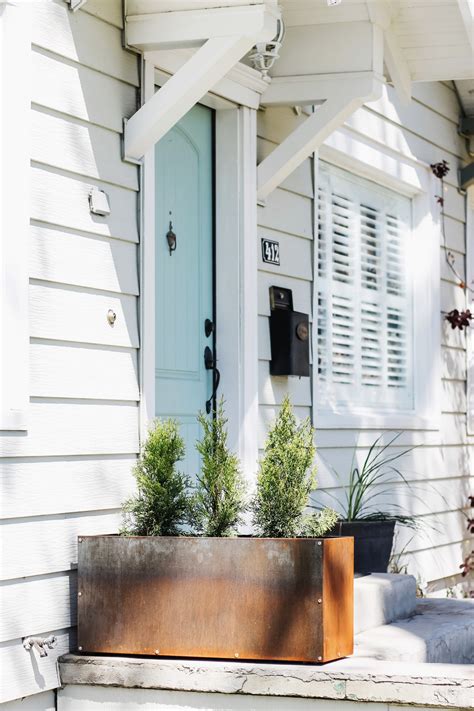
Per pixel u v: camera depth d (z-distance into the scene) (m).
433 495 7.60
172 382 5.16
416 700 3.81
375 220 7.26
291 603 4.01
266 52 5.27
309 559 4.01
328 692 3.88
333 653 4.06
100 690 4.11
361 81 5.39
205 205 5.47
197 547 4.11
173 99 4.43
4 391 3.94
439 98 8.03
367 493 6.69
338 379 6.70
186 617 4.09
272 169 5.56
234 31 4.35
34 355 4.03
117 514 4.41
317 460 6.14
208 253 5.47
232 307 5.44
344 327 6.79
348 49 5.41
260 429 5.62
